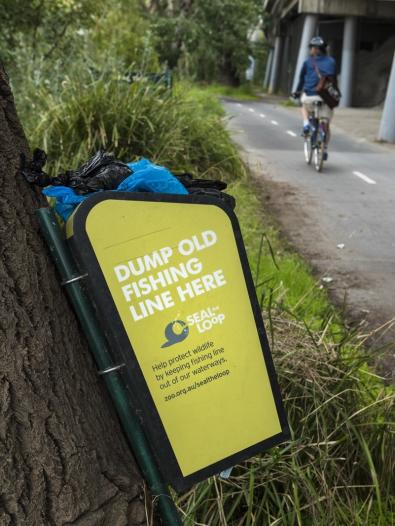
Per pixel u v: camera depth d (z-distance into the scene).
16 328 2.03
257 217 8.43
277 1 49.66
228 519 2.64
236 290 2.32
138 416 2.24
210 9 42.75
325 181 11.64
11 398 2.00
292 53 50.00
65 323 2.21
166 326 2.22
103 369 2.21
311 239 7.99
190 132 9.15
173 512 2.31
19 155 2.18
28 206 2.17
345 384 3.25
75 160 7.38
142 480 2.31
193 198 2.24
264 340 2.37
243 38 45.44
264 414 2.38
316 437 3.05
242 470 2.87
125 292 2.16
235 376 2.33
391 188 11.27
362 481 3.08
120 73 9.19
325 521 2.72
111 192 2.13
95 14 12.26
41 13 11.09
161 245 2.20
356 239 8.09
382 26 41.75
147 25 26.69
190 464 2.28
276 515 2.77
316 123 12.62
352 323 5.45
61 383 2.12
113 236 2.14
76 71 9.03
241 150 14.29
